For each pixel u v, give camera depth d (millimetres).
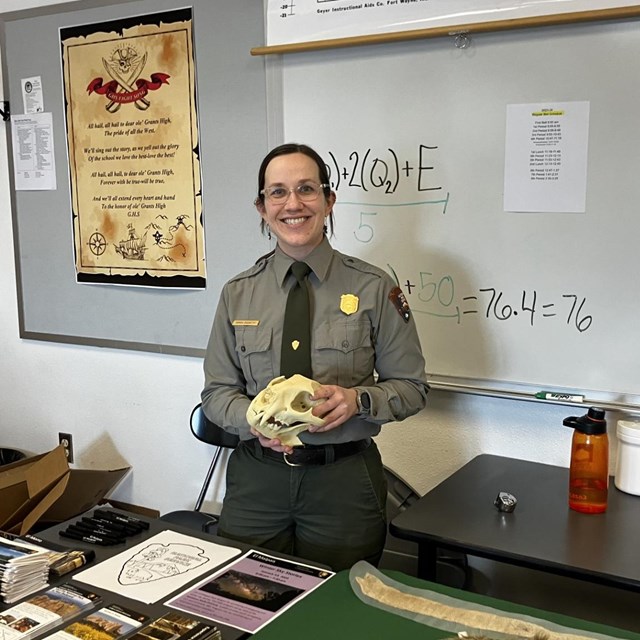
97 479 2479
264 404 1428
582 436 1564
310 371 1617
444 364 2008
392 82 1958
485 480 1782
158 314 2529
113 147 2506
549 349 1868
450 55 1872
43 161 2684
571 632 1049
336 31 1992
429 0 1855
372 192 2033
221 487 2523
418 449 2113
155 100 2389
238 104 2232
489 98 1841
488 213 1888
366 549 1637
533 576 1930
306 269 1646
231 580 1270
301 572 1297
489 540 1427
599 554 1362
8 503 2248
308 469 1595
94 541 1435
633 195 1719
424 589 1195
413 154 1960
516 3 1756
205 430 2320
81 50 2512
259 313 1677
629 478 1678
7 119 2742
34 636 1084
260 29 2154
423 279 2000
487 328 1936
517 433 1969
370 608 1144
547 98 1776
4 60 2703
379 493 1674
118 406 2715
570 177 1779
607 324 1793
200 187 2352
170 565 1334
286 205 1560
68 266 2707
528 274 1863
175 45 2314
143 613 1155
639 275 1739
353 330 1621
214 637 1067
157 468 2668
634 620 1809
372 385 1678
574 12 1690
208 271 2391
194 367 2506
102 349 2709
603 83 1714
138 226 2504
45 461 2285
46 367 2873
